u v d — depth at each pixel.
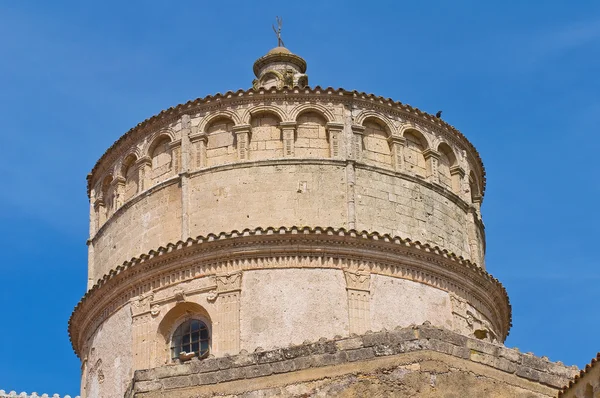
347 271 60.84
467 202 68.00
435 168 66.62
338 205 62.84
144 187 65.94
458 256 63.72
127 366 61.50
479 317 64.69
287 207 62.59
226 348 59.22
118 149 68.25
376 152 65.25
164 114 66.12
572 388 45.19
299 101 65.00
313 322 59.59
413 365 47.34
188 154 64.81
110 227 67.00
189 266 61.53
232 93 64.88
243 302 60.06
